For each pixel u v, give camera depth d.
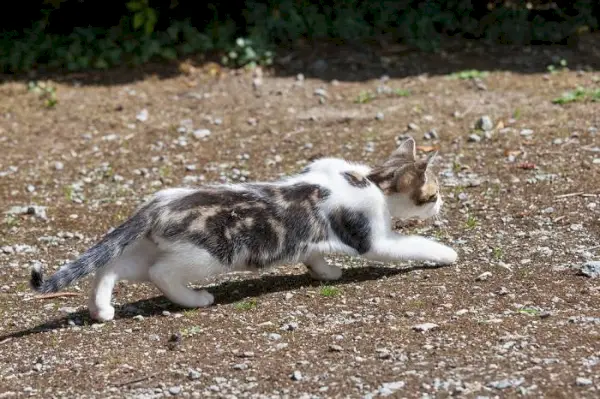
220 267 10.05
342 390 8.20
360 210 10.54
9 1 21.05
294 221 10.30
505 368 8.32
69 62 20.23
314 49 20.69
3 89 19.17
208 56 20.44
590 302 9.77
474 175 14.12
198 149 16.17
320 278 10.95
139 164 15.67
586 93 17.34
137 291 10.99
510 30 21.22
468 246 11.70
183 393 8.40
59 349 9.52
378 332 9.33
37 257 12.38
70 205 14.15
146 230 9.83
